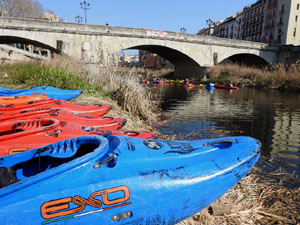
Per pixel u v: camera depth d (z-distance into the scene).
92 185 1.89
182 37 34.41
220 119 9.32
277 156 5.31
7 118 4.05
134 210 2.04
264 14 54.62
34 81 9.84
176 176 2.27
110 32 27.84
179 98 16.14
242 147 2.97
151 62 72.88
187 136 6.68
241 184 3.69
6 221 1.59
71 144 2.50
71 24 25.50
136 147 2.46
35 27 24.03
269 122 9.00
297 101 15.45
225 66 36.28
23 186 1.68
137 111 8.45
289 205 3.22
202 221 2.71
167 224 2.28
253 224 2.78
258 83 27.47
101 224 1.93
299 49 38.97
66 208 1.78
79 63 12.36
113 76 10.20
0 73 16.17
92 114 5.89
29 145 2.95
